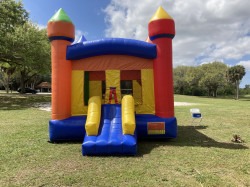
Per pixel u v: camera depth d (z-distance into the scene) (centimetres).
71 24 713
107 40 708
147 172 443
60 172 444
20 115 1273
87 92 775
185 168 464
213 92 5338
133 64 727
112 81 726
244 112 1484
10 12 2075
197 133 820
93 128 588
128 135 575
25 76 3984
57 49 700
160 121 673
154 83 715
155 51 701
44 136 748
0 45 2045
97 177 420
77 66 731
